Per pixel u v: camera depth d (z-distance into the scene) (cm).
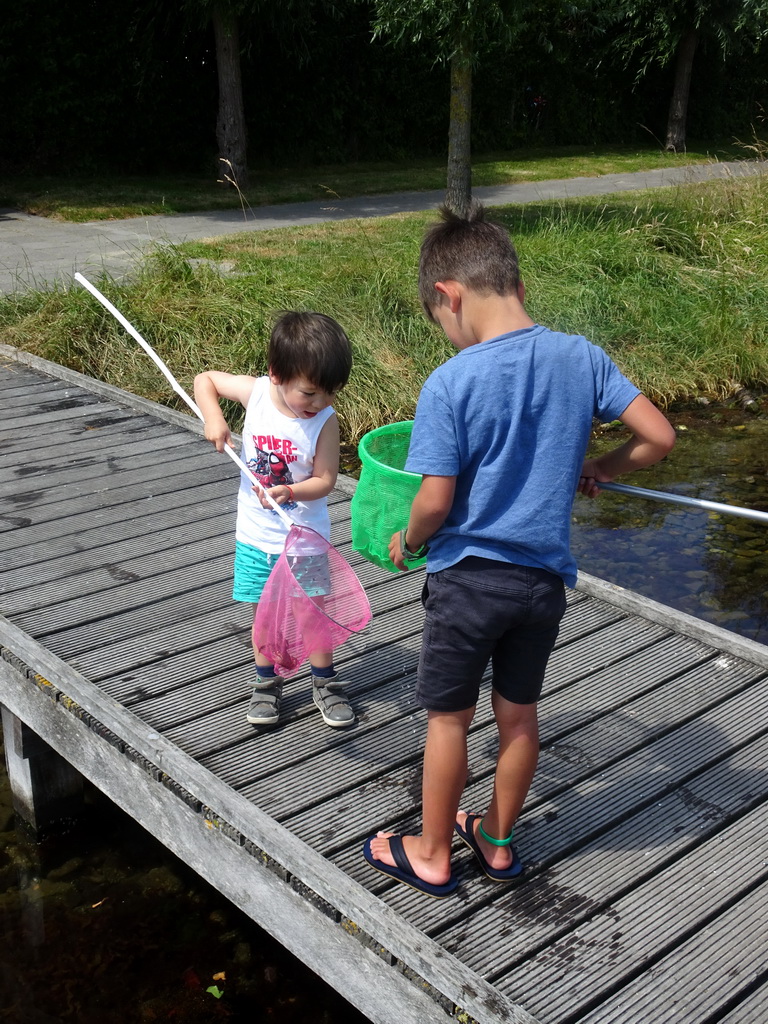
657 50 2328
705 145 2606
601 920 245
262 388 307
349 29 1994
